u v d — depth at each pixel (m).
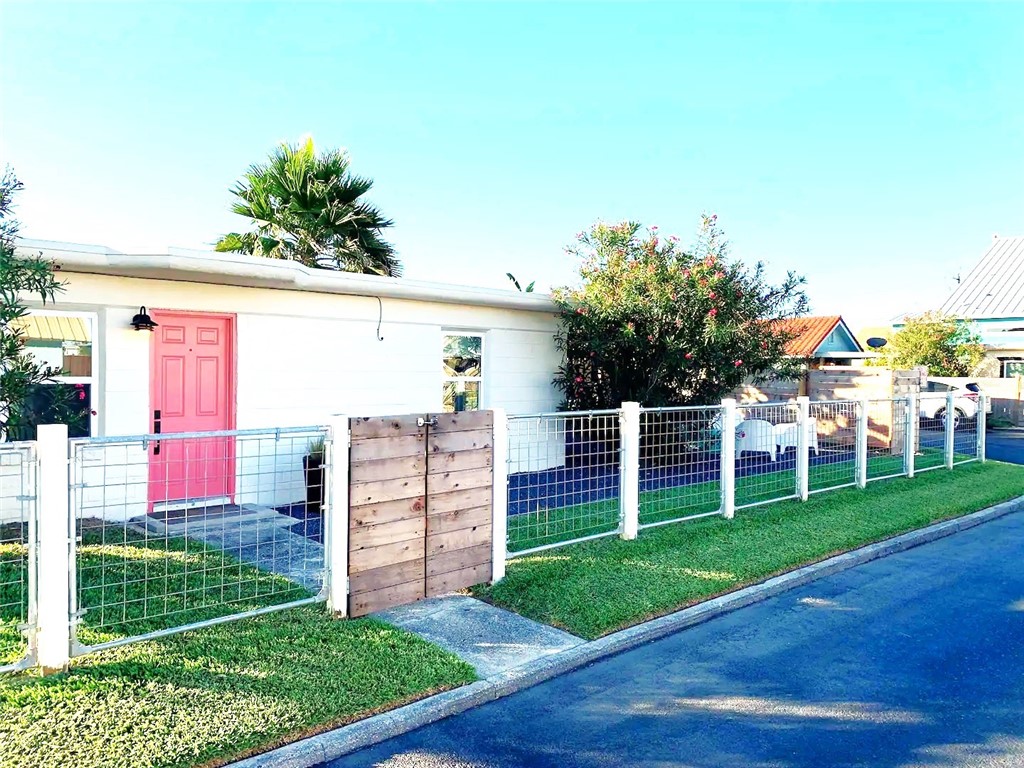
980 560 7.68
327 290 9.16
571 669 4.73
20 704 3.62
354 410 9.70
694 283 11.35
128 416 7.91
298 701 3.89
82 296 7.56
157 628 4.70
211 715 3.68
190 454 8.41
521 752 3.65
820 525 8.37
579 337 12.06
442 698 4.10
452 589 5.80
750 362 12.20
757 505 9.12
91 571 5.79
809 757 3.61
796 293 12.62
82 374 7.68
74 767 3.16
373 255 13.80
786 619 5.77
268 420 8.91
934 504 9.95
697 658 4.94
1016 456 16.03
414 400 10.34
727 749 3.69
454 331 10.86
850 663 4.85
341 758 3.57
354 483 5.14
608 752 3.65
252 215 13.53
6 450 3.88
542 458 11.84
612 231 11.98
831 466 11.04
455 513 5.82
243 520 7.86
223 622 4.81
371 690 4.09
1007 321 26.06
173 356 8.30
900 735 3.85
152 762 3.25
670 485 9.51
